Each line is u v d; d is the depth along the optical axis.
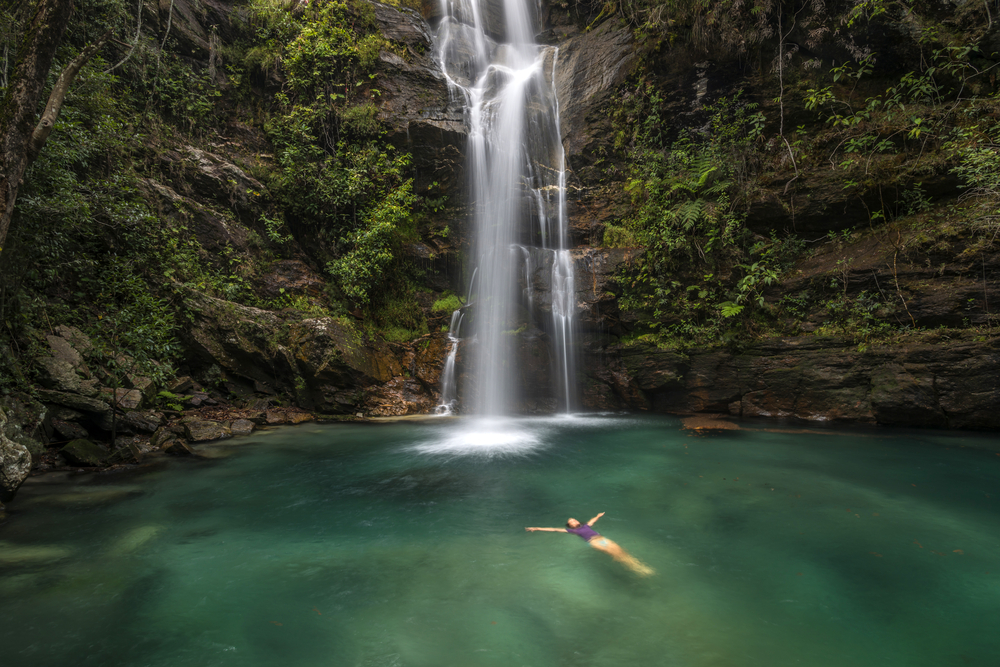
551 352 14.98
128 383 10.05
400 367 14.58
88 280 10.54
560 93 19.33
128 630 3.88
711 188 14.45
